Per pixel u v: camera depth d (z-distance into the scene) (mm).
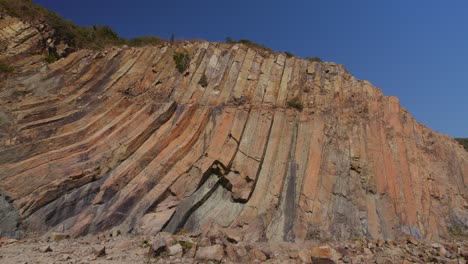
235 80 21734
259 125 19281
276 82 22250
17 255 10273
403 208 17500
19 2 22094
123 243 12055
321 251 11414
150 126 17703
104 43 24969
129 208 14562
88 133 17141
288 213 15875
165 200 15297
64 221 13539
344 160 18531
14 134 15883
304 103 21047
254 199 16172
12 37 20422
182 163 16734
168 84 20719
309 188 16812
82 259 10141
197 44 23438
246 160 17547
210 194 16156
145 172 16047
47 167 14938
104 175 15523
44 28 21859
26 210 13250
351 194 17172
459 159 22297
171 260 10594
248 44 25266
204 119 18922
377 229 16047
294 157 18281
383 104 22266
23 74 19156
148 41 25984
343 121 20391
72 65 20609
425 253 13578
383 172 18547
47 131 16500
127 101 19000
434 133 22953
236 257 11219
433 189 19203
